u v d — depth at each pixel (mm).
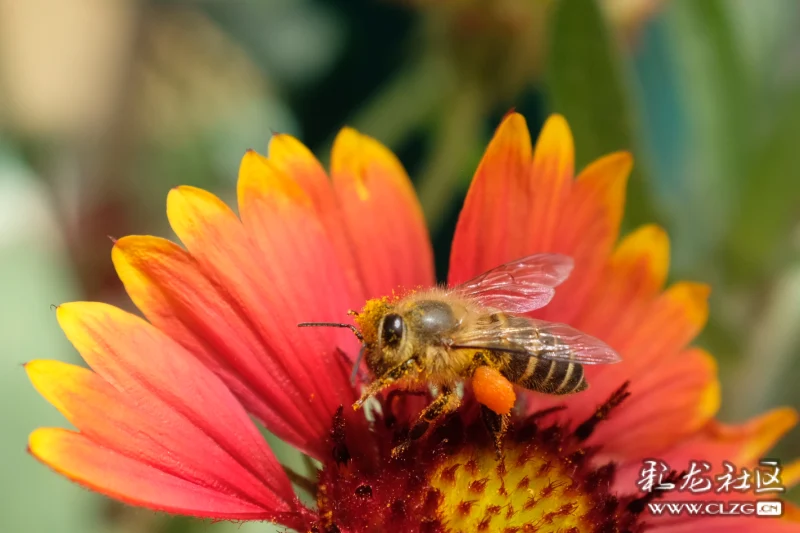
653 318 128
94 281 155
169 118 175
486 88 149
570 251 126
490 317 121
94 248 157
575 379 122
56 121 165
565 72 133
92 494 140
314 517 118
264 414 118
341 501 119
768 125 148
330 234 122
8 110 163
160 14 179
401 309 120
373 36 185
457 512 119
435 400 120
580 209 126
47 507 139
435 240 168
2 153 158
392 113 152
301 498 121
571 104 133
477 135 154
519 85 149
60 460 107
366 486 119
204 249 116
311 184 122
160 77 177
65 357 142
